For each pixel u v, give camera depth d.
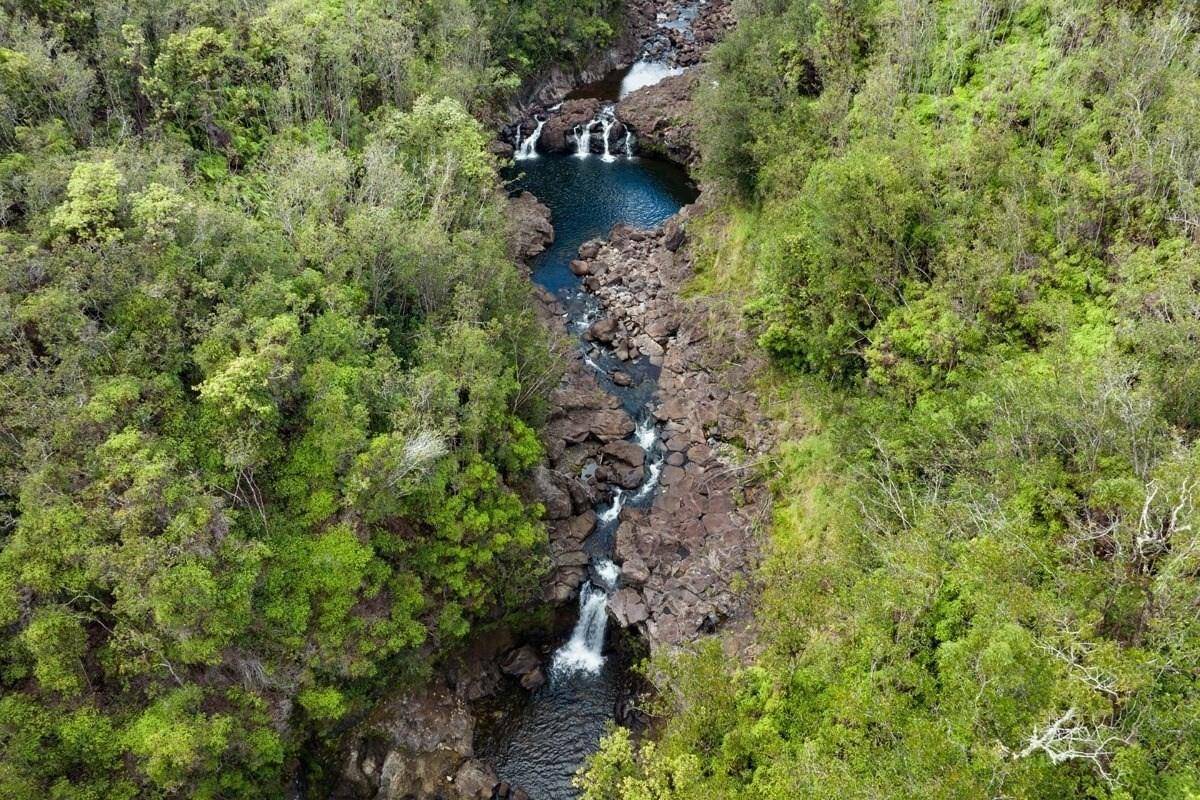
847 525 31.70
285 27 50.81
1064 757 17.81
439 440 31.00
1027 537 23.45
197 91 44.62
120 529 25.66
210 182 42.88
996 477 25.44
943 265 34.50
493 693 35.94
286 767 30.22
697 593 37.81
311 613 29.92
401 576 32.53
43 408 26.50
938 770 19.31
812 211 40.50
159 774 24.11
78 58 41.56
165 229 30.78
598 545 41.59
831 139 45.38
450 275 39.28
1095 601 20.88
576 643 38.50
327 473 30.59
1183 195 29.08
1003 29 42.44
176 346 29.59
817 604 28.17
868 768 21.50
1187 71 33.62
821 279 39.25
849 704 23.44
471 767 32.19
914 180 36.34
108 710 25.89
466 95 59.31
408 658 32.94
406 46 55.97
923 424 30.41
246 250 33.53
